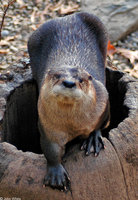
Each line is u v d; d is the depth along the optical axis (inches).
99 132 159.9
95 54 195.0
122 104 182.1
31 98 200.1
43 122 144.7
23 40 329.1
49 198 146.3
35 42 203.8
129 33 344.2
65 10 360.5
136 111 165.0
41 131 149.4
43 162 150.3
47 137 147.7
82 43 191.0
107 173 148.7
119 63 309.3
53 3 375.2
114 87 206.1
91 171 147.5
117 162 150.2
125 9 340.5
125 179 152.5
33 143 225.3
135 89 180.1
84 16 207.3
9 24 345.4
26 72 196.9
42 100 137.6
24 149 219.3
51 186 145.3
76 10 361.4
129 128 157.3
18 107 194.2
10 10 362.6
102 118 158.2
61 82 125.3
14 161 149.7
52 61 181.5
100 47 208.2
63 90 122.4
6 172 148.6
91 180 147.0
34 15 358.3
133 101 171.6
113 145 152.5
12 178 147.6
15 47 320.2
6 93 179.8
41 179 146.4
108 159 149.6
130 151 152.5
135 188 155.3
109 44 307.1
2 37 330.3
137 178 155.0
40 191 145.9
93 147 154.1
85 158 150.0
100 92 154.9
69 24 200.7
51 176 145.7
